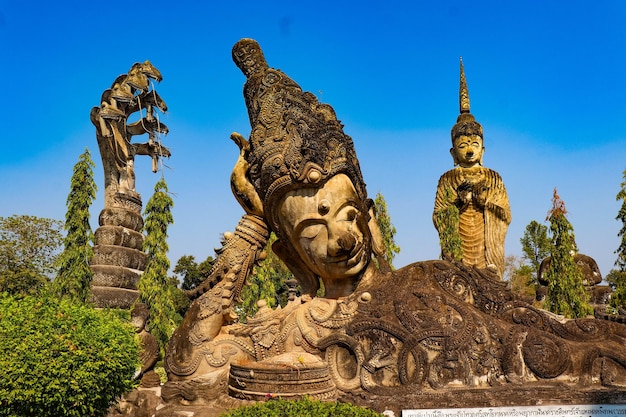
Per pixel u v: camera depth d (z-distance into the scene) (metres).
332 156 7.67
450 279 7.48
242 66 9.06
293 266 8.47
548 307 15.88
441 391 6.41
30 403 5.61
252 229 8.08
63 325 6.20
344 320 7.15
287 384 6.27
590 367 6.50
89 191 19.48
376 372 6.70
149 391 7.57
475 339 6.71
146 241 20.39
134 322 9.43
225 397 6.93
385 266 8.13
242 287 8.03
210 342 7.45
